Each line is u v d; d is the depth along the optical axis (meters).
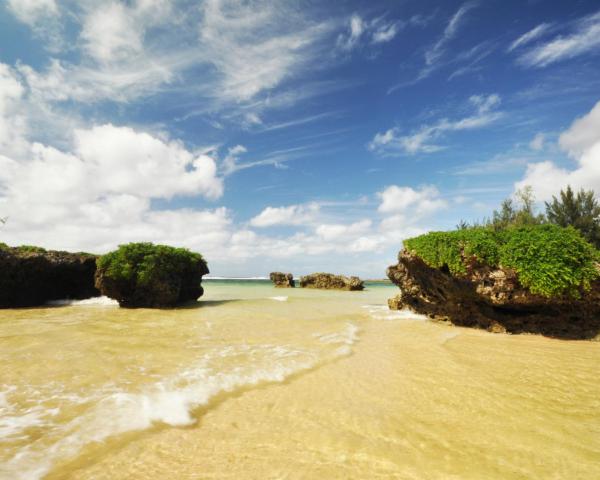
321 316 17.02
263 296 31.44
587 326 12.50
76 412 5.22
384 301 27.53
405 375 7.65
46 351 8.48
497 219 28.95
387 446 4.55
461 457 4.29
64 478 3.69
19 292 21.78
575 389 6.77
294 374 7.66
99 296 26.55
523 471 3.99
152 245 21.91
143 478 3.75
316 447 4.51
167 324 13.47
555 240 12.32
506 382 7.18
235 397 6.26
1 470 3.73
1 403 5.43
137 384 6.45
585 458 4.28
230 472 3.91
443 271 15.46
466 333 13.41
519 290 13.03
